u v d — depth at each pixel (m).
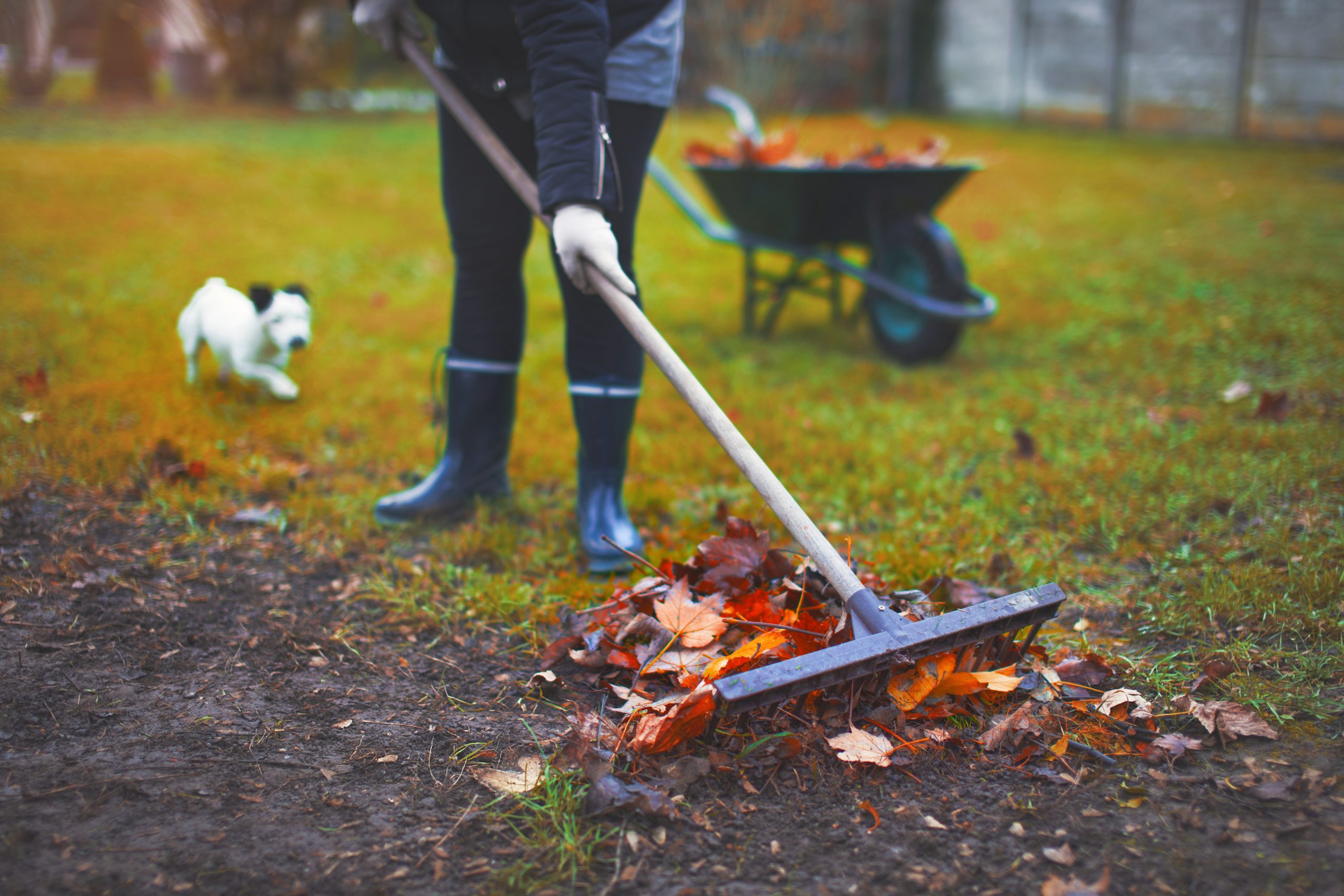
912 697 1.89
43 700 1.93
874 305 4.64
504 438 2.93
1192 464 3.13
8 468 2.90
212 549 2.64
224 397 3.70
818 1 13.15
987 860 1.56
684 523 2.74
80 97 12.38
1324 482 2.94
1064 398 3.93
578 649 2.18
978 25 13.67
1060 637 2.22
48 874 1.48
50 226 6.15
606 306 2.57
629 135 2.47
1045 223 7.14
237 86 12.95
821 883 1.52
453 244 2.76
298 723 1.92
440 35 2.55
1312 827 1.60
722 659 1.91
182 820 1.62
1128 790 1.71
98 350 4.04
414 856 1.57
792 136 4.86
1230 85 11.59
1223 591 2.32
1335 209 7.16
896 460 3.31
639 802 1.67
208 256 5.74
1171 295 5.23
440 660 2.19
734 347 4.73
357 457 3.30
